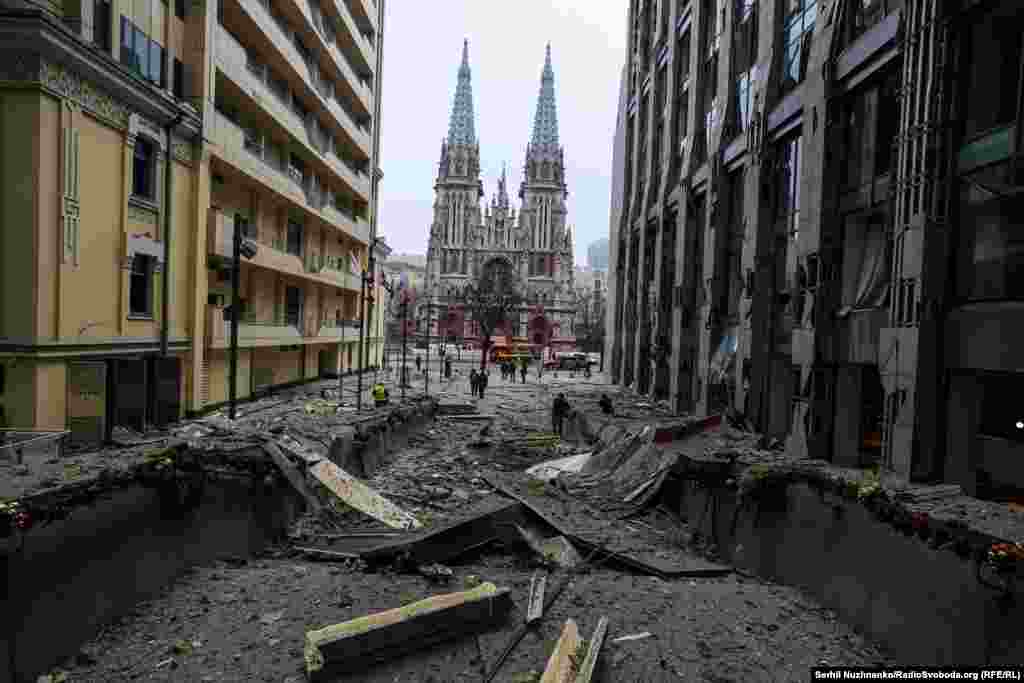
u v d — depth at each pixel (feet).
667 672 20.79
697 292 75.00
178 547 27.91
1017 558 18.30
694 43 75.36
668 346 86.69
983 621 19.13
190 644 21.72
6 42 37.11
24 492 23.71
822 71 41.04
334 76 103.40
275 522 35.29
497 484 48.16
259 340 74.43
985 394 29.19
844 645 23.88
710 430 53.16
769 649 23.00
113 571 23.59
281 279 87.15
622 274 123.13
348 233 115.24
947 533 20.84
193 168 57.21
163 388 50.67
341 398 80.79
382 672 20.21
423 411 81.76
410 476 52.60
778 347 50.98
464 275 392.68
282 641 21.95
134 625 23.31
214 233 59.82
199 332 58.18
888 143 36.17
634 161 110.93
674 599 27.30
